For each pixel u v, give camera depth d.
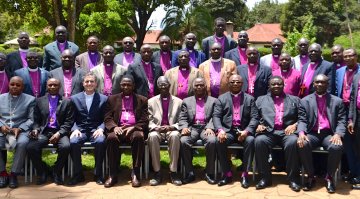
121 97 6.13
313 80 6.37
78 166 5.84
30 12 17.12
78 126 6.08
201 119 6.28
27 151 5.72
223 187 5.77
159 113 6.29
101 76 6.68
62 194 5.37
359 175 5.82
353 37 31.83
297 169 5.73
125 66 7.11
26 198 5.20
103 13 21.00
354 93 5.80
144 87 6.62
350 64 6.11
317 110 5.92
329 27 41.94
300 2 42.03
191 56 7.31
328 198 5.33
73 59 6.59
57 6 13.73
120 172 6.44
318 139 5.86
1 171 5.70
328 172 5.66
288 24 43.28
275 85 6.03
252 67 6.72
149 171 6.43
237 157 6.76
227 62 6.85
